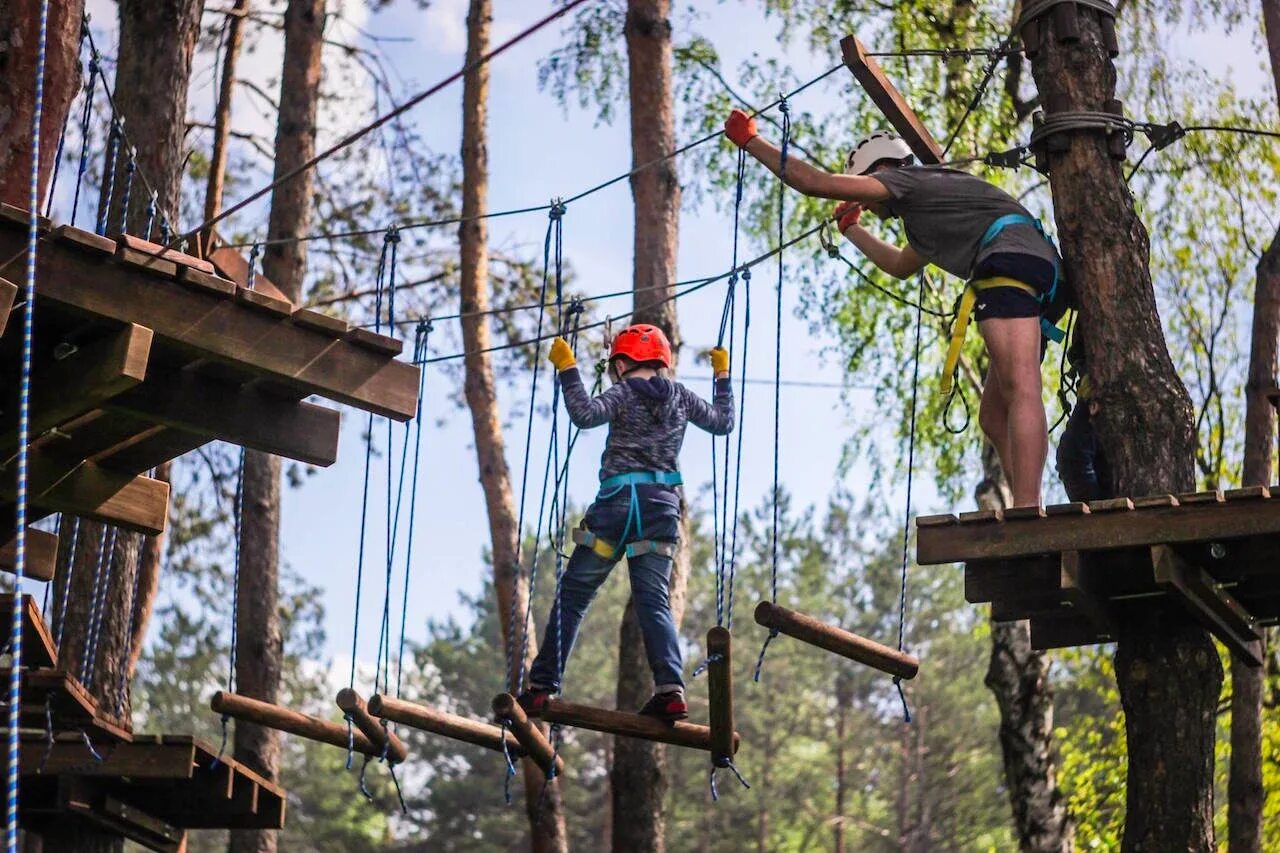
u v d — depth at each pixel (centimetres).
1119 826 1431
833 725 3994
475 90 1514
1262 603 652
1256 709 1103
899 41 1411
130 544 1019
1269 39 930
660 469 615
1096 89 674
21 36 605
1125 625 625
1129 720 618
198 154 1569
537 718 602
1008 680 1232
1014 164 700
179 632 3800
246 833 1323
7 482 638
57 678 690
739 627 3841
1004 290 636
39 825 826
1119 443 631
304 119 1395
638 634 1118
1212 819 604
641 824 1096
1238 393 1409
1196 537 557
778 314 652
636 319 1166
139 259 537
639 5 1236
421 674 4050
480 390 1466
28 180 600
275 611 1325
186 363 588
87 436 631
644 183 1200
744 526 3872
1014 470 620
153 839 875
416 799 3841
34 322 540
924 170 665
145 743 754
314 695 4175
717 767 601
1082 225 658
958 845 3638
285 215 1380
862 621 3900
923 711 3841
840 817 3706
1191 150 1389
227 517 1616
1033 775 1211
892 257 703
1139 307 647
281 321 574
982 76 1384
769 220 1524
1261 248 1393
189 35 1052
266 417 610
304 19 1411
